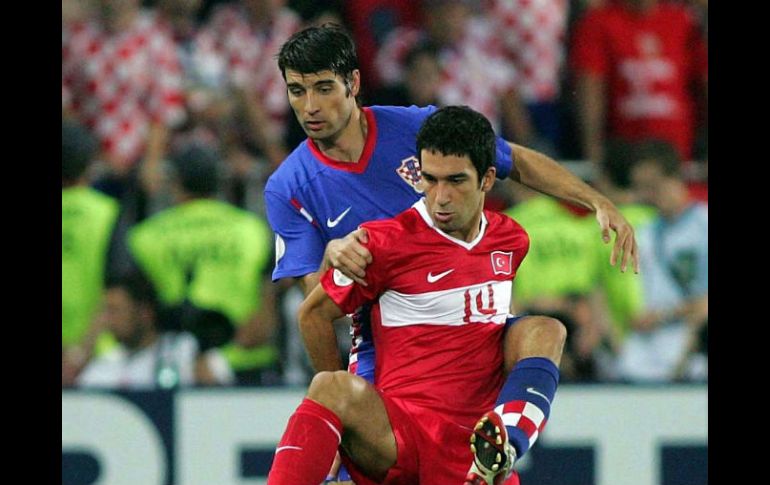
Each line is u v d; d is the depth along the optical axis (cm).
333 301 1705
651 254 3197
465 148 1608
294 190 1842
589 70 3541
